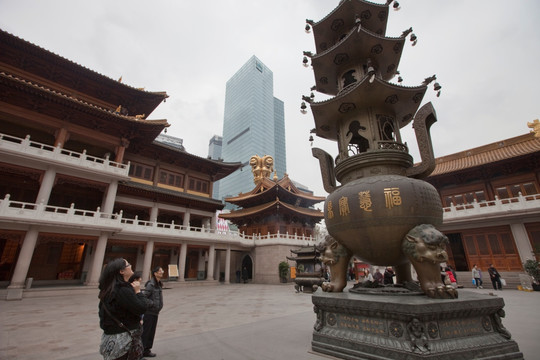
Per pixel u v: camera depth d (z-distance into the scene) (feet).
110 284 12.36
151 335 20.61
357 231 21.99
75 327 33.06
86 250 92.32
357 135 30.55
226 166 138.41
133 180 112.27
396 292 20.59
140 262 106.63
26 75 89.71
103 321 12.04
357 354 18.11
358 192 22.16
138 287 14.11
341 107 28.14
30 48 84.94
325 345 20.10
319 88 36.14
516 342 19.56
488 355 16.63
